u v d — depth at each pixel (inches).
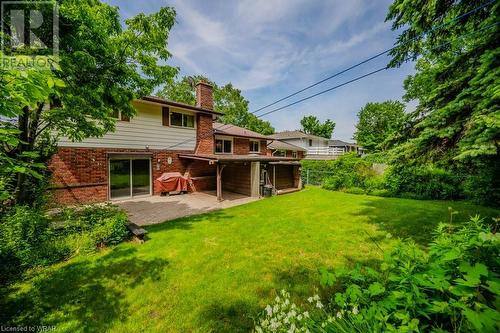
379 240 206.5
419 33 190.7
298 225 256.8
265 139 708.0
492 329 36.5
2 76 74.9
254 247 194.1
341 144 1542.8
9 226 158.6
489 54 137.5
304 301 120.1
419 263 63.5
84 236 186.4
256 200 432.8
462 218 260.4
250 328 103.7
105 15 179.6
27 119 188.7
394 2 192.1
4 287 133.6
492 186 296.2
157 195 455.2
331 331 63.6
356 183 532.1
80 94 185.6
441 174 394.0
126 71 205.3
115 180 398.9
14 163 89.4
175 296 127.3
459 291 46.8
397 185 440.5
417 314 52.6
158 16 208.8
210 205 380.5
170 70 240.8
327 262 164.9
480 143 129.0
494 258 53.1
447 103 170.6
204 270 155.2
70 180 342.3
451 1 167.5
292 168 622.8
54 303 120.9
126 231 213.0
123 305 120.1
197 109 495.2
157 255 178.7
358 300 63.5
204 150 528.4
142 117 428.8
